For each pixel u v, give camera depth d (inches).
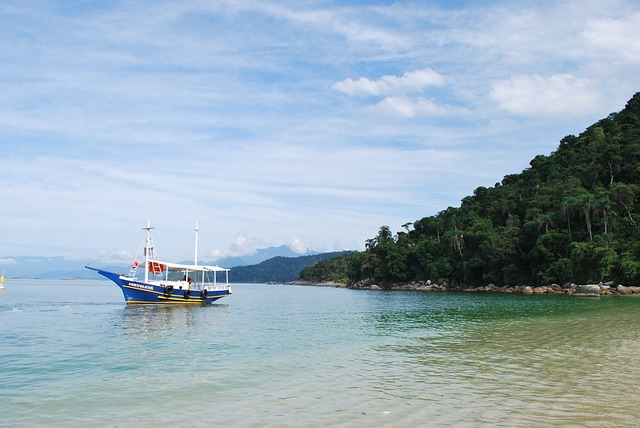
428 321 1603.1
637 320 1462.8
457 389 580.4
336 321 1628.9
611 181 4594.0
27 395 589.6
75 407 532.7
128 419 483.8
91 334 1217.4
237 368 751.1
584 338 1048.8
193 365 783.1
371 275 7012.8
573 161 5531.5
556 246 4126.5
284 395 568.4
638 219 3878.0
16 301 2637.8
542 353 848.9
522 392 557.9
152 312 1927.9
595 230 4097.0
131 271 2180.1
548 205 4675.2
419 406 506.0
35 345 1022.4
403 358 831.1
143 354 902.4
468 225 5639.8
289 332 1280.8
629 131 5418.3
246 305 2659.9
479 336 1133.1
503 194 5910.4
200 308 2199.8
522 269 4530.0
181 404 537.0
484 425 434.6
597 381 610.5
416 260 6033.5
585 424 433.7
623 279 3405.5
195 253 2415.1
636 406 492.7
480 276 5024.6
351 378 661.3
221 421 467.8
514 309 2094.0
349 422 453.4
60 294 3631.9
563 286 3821.4
